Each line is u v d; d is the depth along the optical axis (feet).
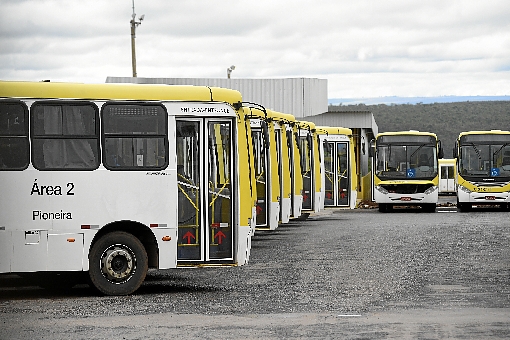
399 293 56.29
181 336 41.70
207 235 58.49
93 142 56.29
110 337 41.70
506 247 88.63
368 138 262.88
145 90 57.26
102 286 56.44
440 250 85.56
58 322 46.29
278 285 60.85
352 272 67.97
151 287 60.90
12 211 55.11
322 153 129.39
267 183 90.94
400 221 133.90
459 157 166.40
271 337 41.24
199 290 58.95
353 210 175.52
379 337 41.06
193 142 58.34
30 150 55.47
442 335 41.50
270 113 96.43
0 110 55.26
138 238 58.23
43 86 55.88
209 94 58.39
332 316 47.32
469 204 169.48
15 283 66.80
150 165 57.06
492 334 41.70
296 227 121.08
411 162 164.55
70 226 55.77
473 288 58.59
